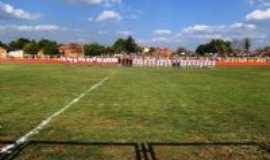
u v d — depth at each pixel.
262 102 14.45
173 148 7.17
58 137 7.95
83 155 6.61
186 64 55.97
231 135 8.41
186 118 10.59
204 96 16.45
